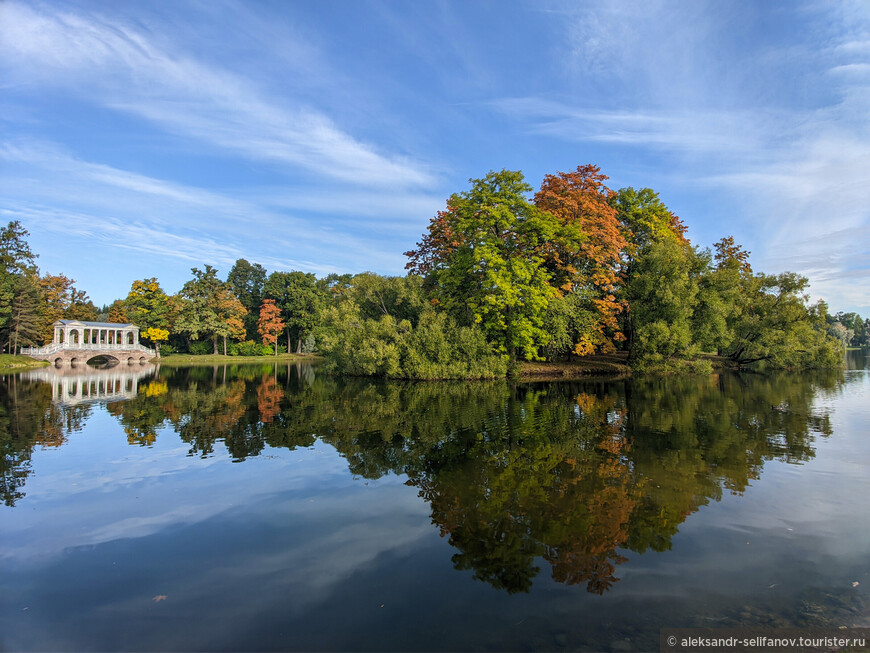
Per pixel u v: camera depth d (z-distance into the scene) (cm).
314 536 675
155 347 7175
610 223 3322
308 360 7056
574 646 425
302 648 431
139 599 521
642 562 583
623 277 3800
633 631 446
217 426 1521
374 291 3744
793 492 827
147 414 1778
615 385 2703
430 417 1642
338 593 525
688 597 505
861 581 532
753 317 4006
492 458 1080
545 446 1188
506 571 568
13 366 5072
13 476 981
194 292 7138
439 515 745
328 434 1375
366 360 3177
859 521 699
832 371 3812
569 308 3175
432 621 469
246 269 9381
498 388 2583
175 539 673
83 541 672
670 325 3316
